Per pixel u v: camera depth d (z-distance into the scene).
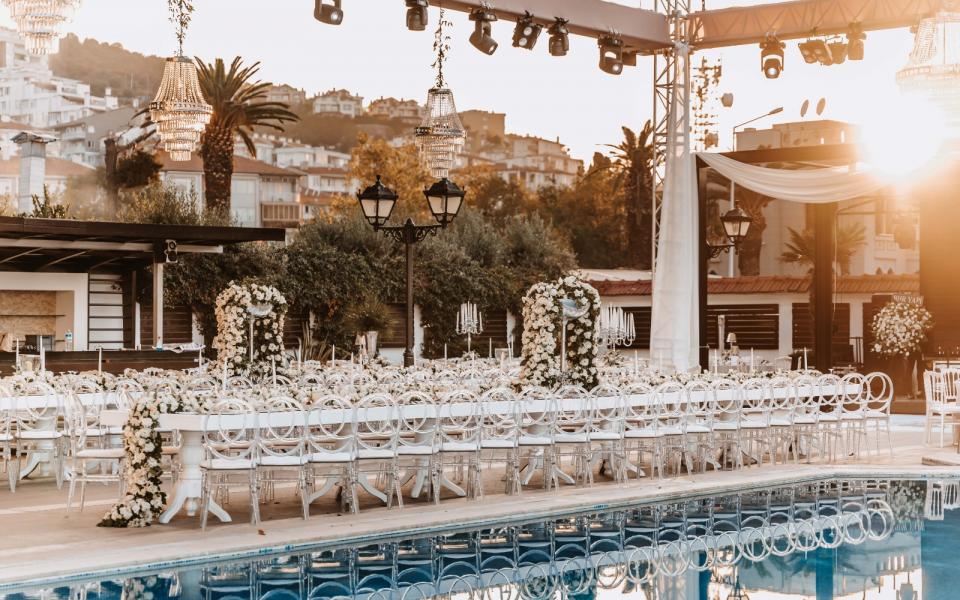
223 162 32.28
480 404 9.64
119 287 19.19
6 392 10.03
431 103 14.21
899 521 8.84
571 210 49.53
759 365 19.95
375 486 10.31
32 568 6.70
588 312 11.21
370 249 26.11
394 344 26.27
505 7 14.45
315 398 9.21
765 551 7.66
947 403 13.59
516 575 6.88
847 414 12.54
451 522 8.60
